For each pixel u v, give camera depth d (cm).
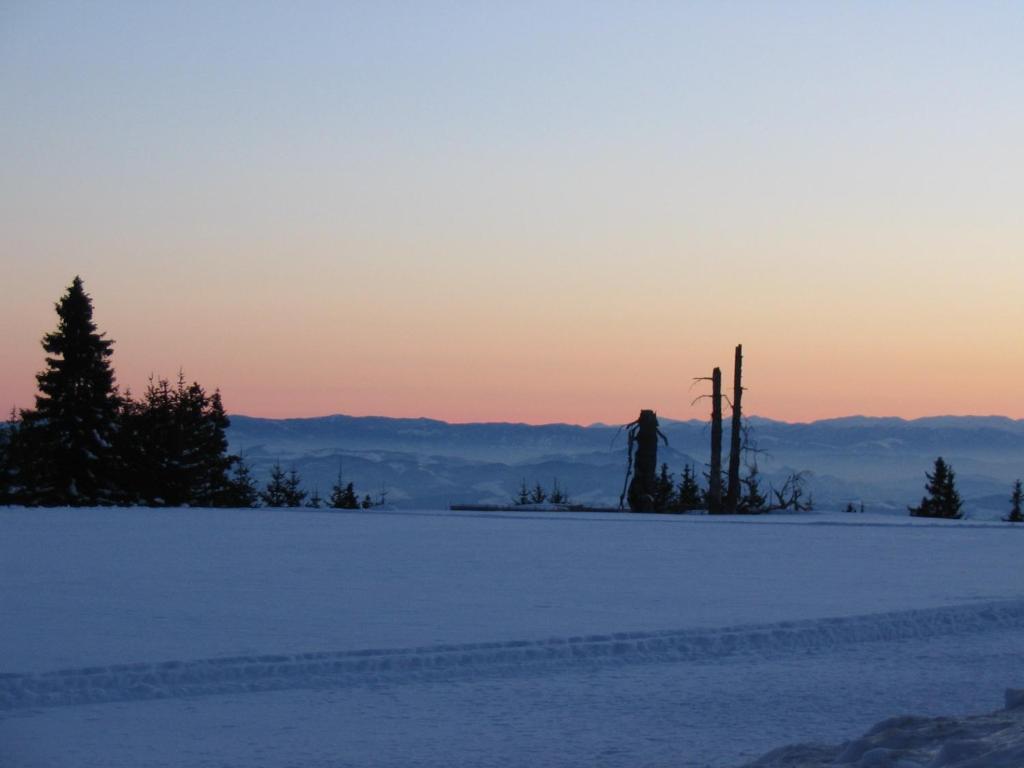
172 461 7412
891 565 2781
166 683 1404
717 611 1975
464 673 1511
